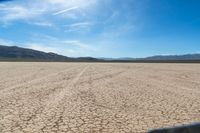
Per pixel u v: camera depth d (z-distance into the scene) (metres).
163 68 47.62
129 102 12.05
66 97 13.20
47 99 12.54
